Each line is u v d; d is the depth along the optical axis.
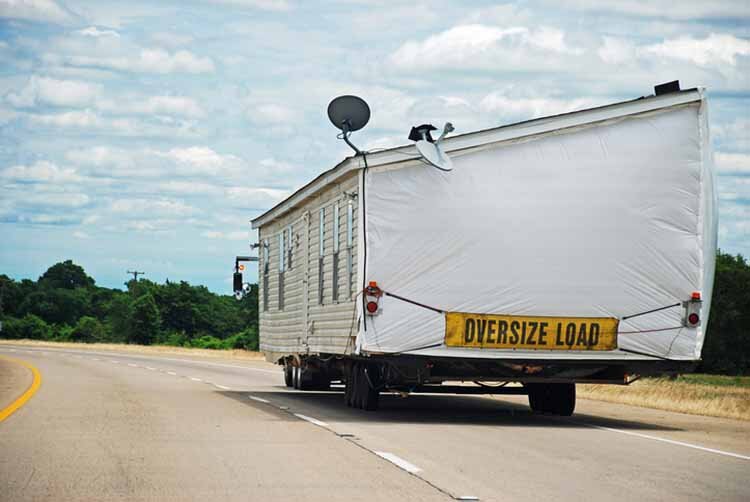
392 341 16.83
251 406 19.80
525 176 17.14
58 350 70.69
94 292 188.12
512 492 9.61
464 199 16.98
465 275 16.97
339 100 18.03
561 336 17.19
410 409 20.69
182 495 9.12
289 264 25.20
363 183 16.86
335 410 19.47
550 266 17.16
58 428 14.56
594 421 18.53
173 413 17.47
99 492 9.21
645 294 17.44
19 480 9.84
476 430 15.84
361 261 16.83
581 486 10.10
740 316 82.56
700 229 17.55
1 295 160.62
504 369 17.42
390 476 10.45
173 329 141.62
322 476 10.35
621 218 17.36
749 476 11.17
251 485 9.72
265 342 29.06
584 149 17.30
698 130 17.56
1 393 22.11
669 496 9.63
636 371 17.73
